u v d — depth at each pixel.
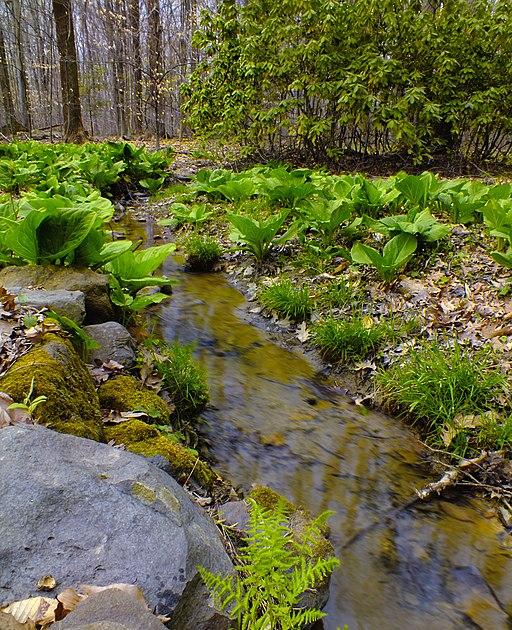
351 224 6.43
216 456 3.15
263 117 11.12
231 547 2.01
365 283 5.44
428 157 11.09
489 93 10.16
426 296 4.87
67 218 3.81
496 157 11.73
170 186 11.88
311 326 5.00
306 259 6.20
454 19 10.58
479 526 2.72
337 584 2.30
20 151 12.59
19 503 1.46
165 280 4.23
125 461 1.77
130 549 1.46
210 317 5.40
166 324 5.12
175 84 20.66
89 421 2.40
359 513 2.77
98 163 10.54
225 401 3.80
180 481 2.42
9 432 1.68
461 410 3.41
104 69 24.91
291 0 10.49
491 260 5.32
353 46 10.76
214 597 1.51
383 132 12.29
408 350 4.20
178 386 3.53
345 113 10.81
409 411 3.61
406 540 2.60
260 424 3.55
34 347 2.56
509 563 2.49
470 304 4.57
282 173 8.36
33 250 3.78
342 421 3.65
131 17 20.83
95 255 4.00
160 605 1.37
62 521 1.47
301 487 2.95
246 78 11.33
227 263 6.97
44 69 24.34
